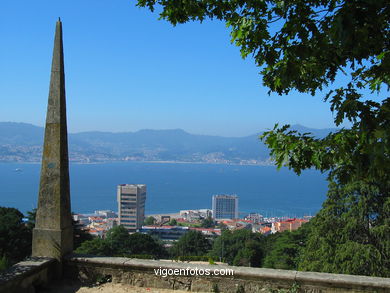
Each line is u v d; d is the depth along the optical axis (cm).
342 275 550
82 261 626
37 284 591
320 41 400
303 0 423
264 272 562
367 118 378
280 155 456
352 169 449
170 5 552
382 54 404
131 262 614
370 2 332
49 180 633
